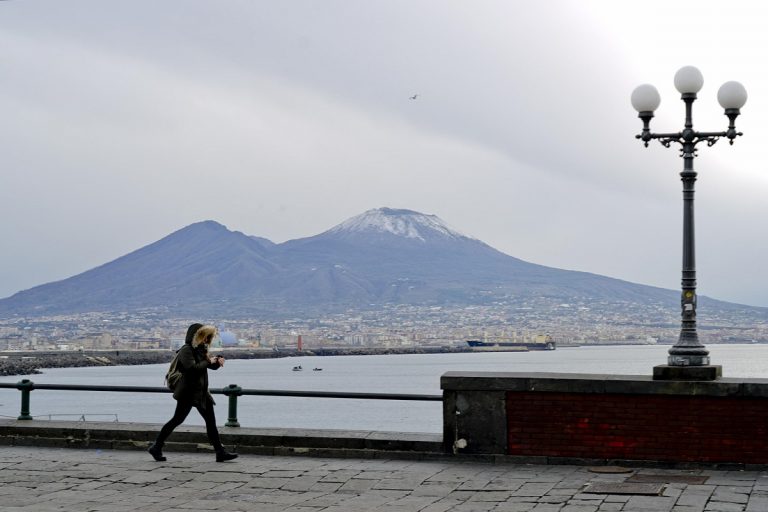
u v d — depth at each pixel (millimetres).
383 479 12289
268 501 11070
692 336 13023
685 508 10141
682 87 13102
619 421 12859
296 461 13742
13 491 11719
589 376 13258
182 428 15094
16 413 104938
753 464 12312
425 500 10984
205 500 11148
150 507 10766
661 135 13289
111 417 95312
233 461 13773
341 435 14164
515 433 13289
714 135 13055
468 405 13484
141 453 14570
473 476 12391
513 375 13539
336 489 11727
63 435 15180
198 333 13781
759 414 12312
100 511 10547
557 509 10297
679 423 12609
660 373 12883
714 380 12672
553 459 13117
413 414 90625
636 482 11664
